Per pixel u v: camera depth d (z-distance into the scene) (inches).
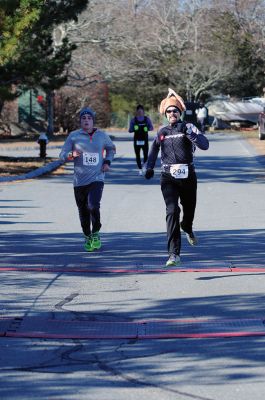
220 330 550.3
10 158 2122.3
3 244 906.7
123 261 799.7
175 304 625.6
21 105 4018.2
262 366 474.6
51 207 1239.5
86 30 3590.1
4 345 522.3
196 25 4576.8
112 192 1437.0
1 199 1349.7
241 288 678.5
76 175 843.4
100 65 3848.4
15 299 644.1
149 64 4446.4
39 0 1617.9
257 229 1014.4
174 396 428.5
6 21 1593.3
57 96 4094.5
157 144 754.8
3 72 1797.5
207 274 735.7
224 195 1391.5
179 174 742.5
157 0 4660.4
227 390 436.8
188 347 513.7
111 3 3659.0
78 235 971.3
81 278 721.6
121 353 503.5
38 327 563.8
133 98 4840.1
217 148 2765.7
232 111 4675.2
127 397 427.2
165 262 791.1
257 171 1892.2
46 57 2005.4
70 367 477.1
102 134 844.6
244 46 4766.2
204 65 4451.3
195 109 3676.2
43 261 801.6
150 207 1232.8
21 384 447.5
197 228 1025.5
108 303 630.5
